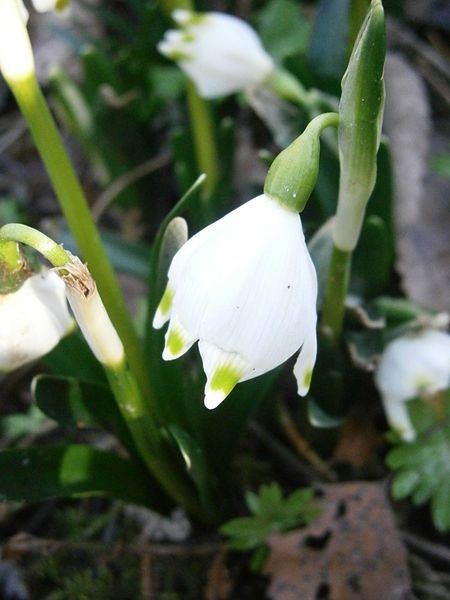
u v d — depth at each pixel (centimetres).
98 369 14
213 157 19
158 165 21
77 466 13
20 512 17
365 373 16
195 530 16
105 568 16
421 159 19
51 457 13
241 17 22
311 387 15
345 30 16
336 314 14
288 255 9
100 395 13
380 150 14
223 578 15
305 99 16
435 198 19
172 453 14
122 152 20
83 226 13
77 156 23
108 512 16
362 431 17
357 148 11
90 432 17
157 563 16
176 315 10
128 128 20
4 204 22
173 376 13
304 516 15
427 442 15
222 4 22
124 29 22
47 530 17
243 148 21
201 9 21
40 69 24
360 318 15
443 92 21
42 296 11
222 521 15
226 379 9
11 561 16
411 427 15
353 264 15
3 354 12
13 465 12
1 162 23
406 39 21
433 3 23
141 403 12
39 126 12
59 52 24
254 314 9
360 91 10
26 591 16
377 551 15
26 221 22
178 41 16
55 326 12
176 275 10
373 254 15
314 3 23
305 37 21
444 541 16
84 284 10
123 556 16
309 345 10
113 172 21
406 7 23
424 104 20
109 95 19
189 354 15
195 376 14
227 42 16
